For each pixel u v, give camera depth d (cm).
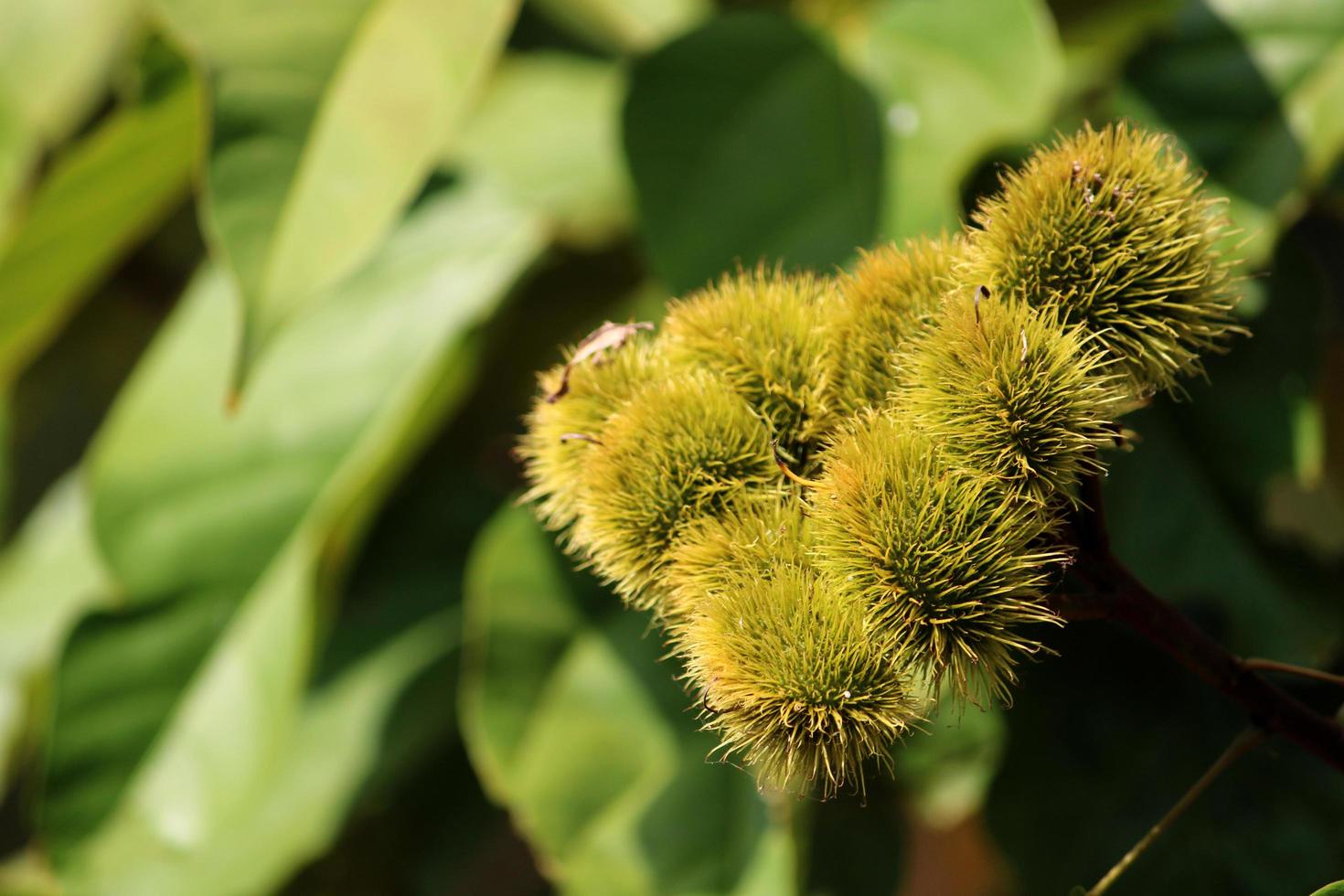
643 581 72
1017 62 84
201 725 88
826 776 70
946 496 69
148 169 90
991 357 70
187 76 86
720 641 69
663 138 85
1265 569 85
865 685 69
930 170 83
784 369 72
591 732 86
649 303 90
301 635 88
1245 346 85
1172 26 84
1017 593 69
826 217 84
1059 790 84
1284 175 83
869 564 69
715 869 84
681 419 72
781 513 71
